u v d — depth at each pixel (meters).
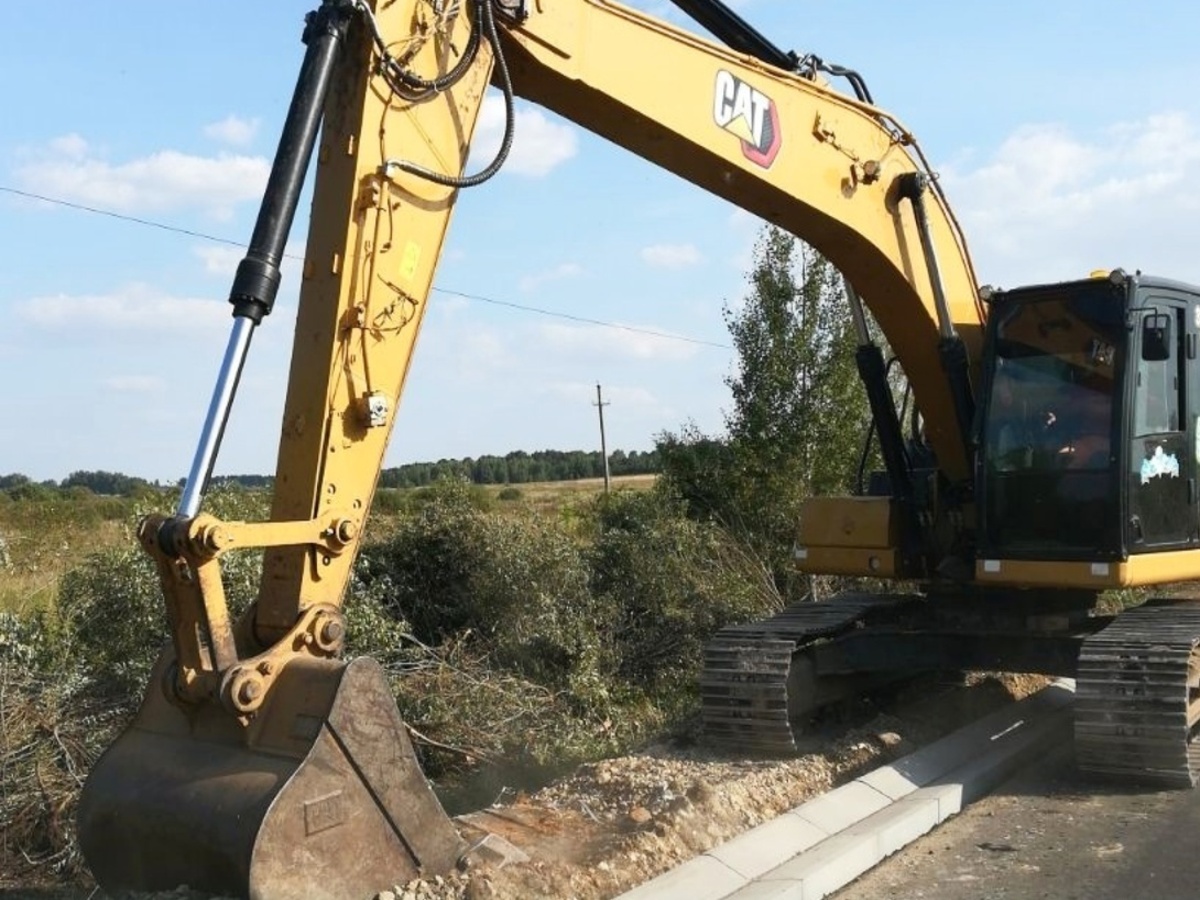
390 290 4.94
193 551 4.24
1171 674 6.75
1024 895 5.39
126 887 4.56
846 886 5.57
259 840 4.05
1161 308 7.82
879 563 8.40
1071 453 7.58
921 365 8.24
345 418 4.79
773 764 7.18
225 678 4.34
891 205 7.74
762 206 7.12
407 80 4.95
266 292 4.45
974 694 9.29
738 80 6.61
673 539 12.38
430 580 10.82
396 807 4.53
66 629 8.33
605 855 5.33
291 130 4.59
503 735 8.71
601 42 5.85
